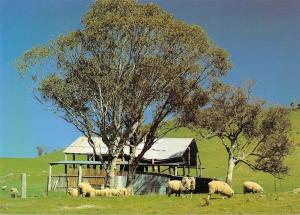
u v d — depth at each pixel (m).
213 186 40.03
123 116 58.19
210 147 140.25
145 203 39.09
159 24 54.62
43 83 57.34
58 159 152.75
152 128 60.53
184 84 60.38
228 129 78.69
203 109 74.00
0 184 88.44
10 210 35.09
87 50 57.12
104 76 56.59
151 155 78.12
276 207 32.72
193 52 57.66
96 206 37.34
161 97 60.09
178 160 79.00
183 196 45.19
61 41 57.41
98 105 57.88
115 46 55.94
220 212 31.47
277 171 78.88
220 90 64.88
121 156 75.75
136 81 56.84
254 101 78.12
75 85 58.44
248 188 48.81
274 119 78.25
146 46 56.12
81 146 78.56
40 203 39.78
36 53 56.84
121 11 56.09
